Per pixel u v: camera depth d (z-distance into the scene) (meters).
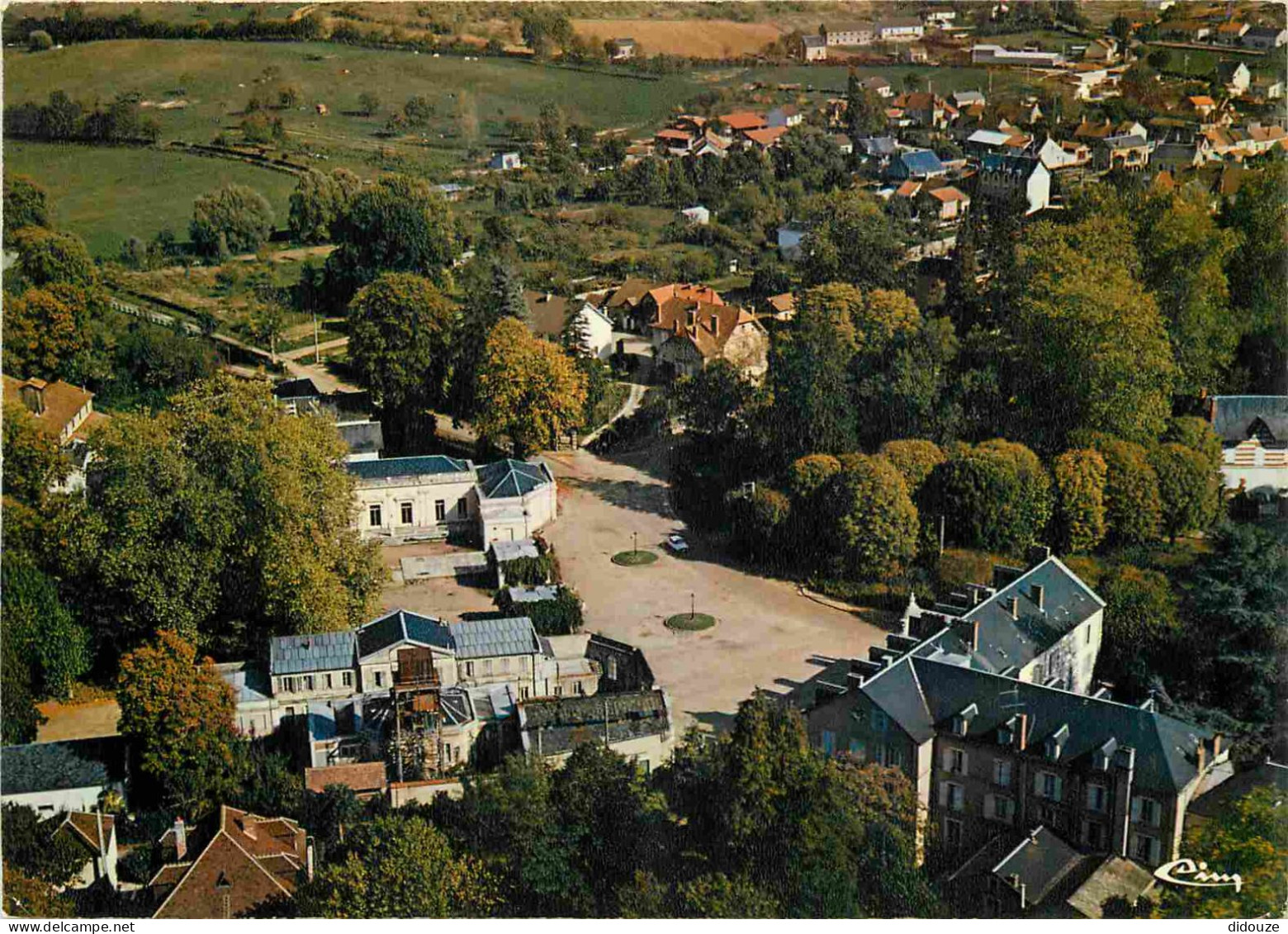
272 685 192.62
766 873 156.75
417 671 188.00
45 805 171.75
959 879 159.62
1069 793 162.38
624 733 182.00
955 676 172.38
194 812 171.88
